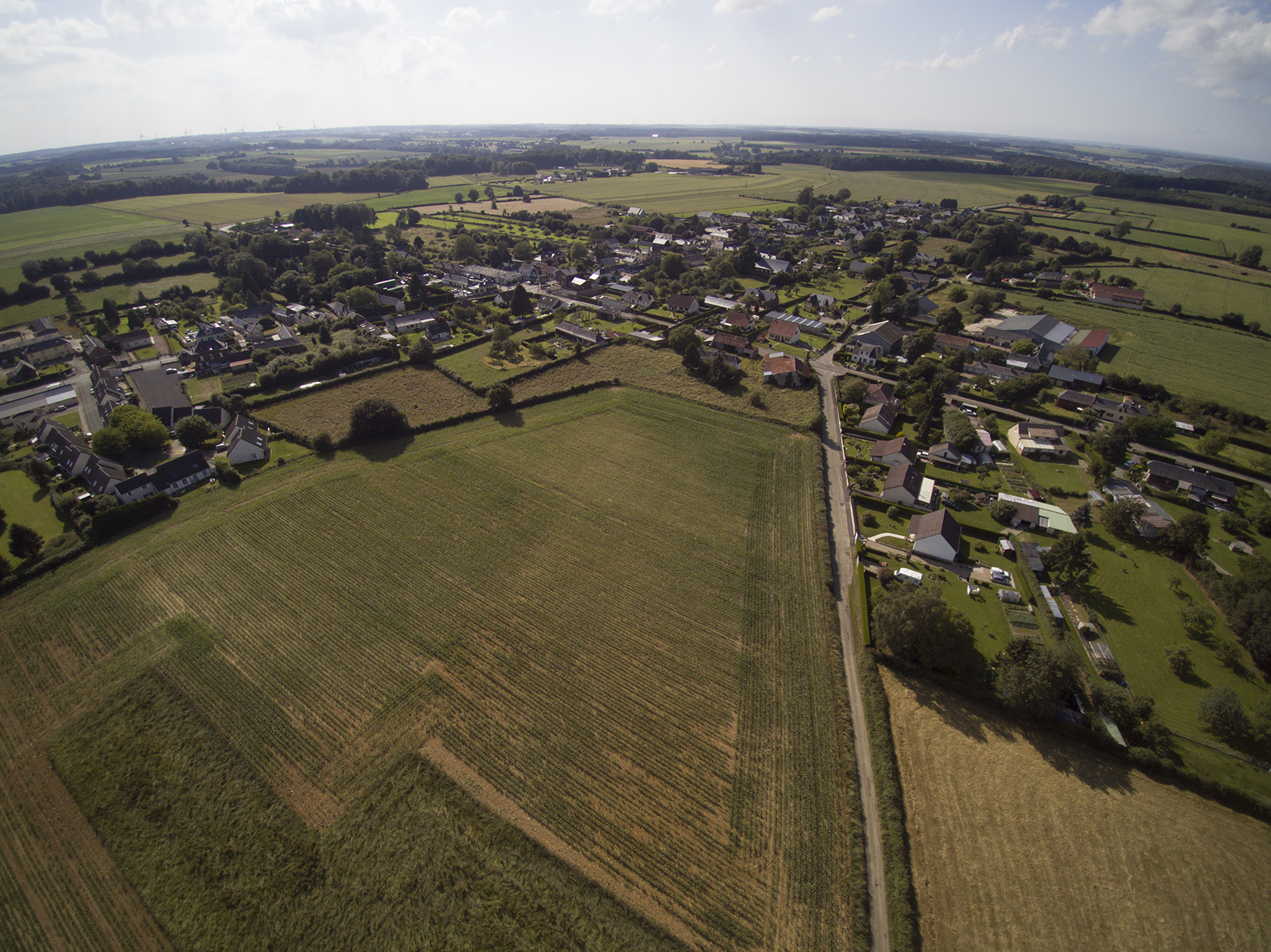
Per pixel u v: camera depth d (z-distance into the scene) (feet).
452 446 284.20
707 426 307.78
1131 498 233.14
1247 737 152.76
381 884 122.11
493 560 213.66
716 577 207.92
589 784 141.28
